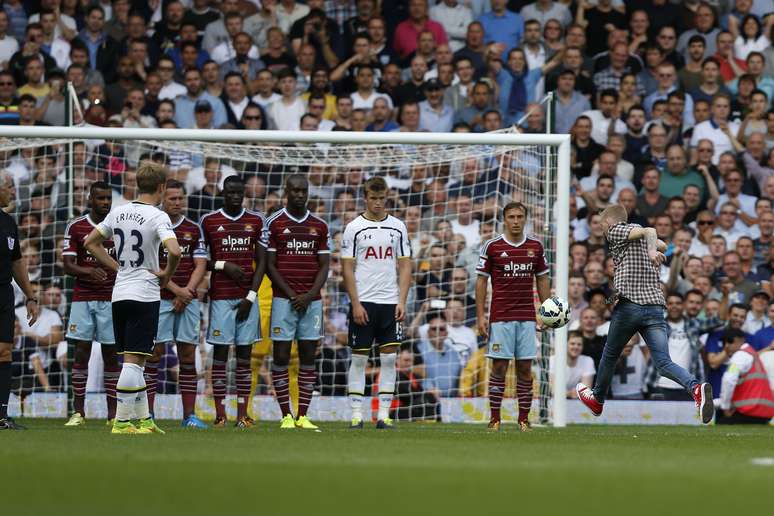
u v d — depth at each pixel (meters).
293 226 38.19
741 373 51.41
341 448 25.44
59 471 19.22
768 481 18.80
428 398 51.44
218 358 39.47
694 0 65.81
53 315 52.16
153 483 17.52
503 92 64.06
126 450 23.92
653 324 35.41
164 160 57.16
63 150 54.56
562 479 18.55
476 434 34.44
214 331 38.81
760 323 55.28
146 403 31.78
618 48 64.44
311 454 23.33
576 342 53.06
